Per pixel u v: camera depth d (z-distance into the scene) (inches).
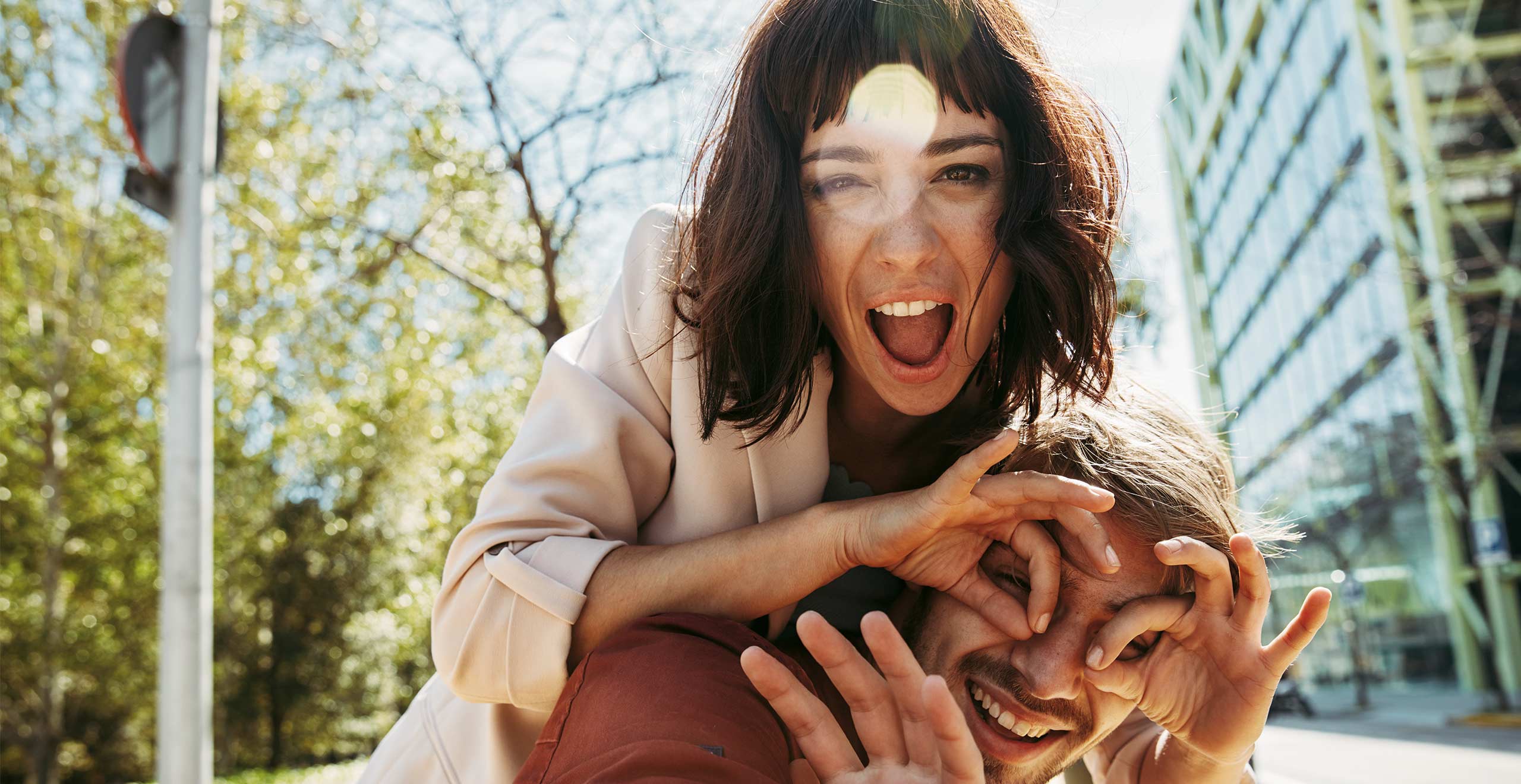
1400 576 1315.2
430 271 273.9
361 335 360.8
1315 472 1280.8
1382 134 1092.5
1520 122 956.0
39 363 581.0
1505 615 1134.4
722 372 45.6
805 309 44.6
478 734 49.2
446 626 43.5
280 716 806.5
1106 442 46.4
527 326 292.5
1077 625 44.0
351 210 261.6
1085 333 46.2
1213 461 52.5
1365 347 1126.4
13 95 501.7
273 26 259.4
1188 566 45.1
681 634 38.0
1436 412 1015.0
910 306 44.2
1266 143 1477.6
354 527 709.9
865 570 49.1
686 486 47.8
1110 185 49.3
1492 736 693.9
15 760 865.5
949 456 51.0
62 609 692.1
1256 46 1498.5
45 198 537.0
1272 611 1628.9
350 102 248.2
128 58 169.5
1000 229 43.5
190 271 172.9
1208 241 1921.8
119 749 914.7
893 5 42.4
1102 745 59.9
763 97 44.5
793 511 48.6
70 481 642.2
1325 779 458.3
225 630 758.5
